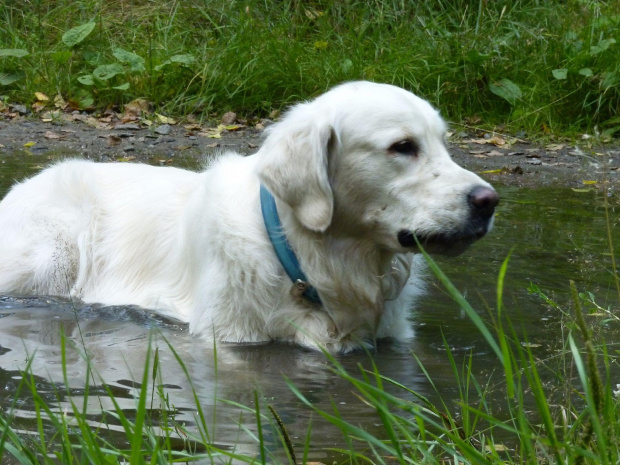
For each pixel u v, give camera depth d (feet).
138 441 10.62
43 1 63.05
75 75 53.01
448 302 23.54
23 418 14.74
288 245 20.74
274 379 17.83
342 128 19.63
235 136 47.47
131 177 25.72
